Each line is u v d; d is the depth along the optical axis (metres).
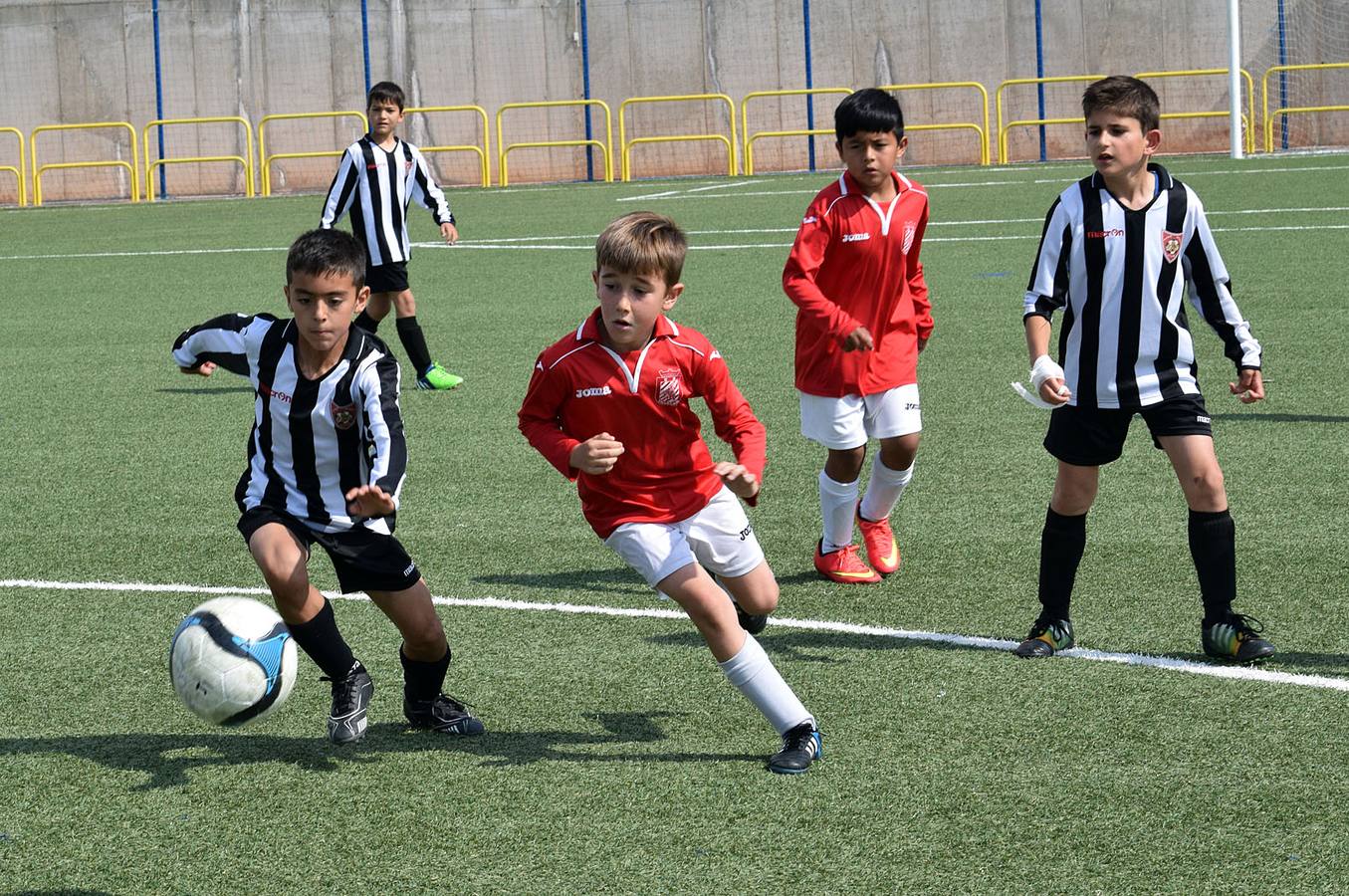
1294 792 4.73
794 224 24.33
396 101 12.62
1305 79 37.28
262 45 40.25
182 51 40.25
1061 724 5.36
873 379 7.10
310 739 5.44
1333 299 14.83
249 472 5.27
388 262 12.57
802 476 9.34
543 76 40.34
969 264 18.75
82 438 10.91
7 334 16.11
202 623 4.96
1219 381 11.61
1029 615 6.62
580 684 5.94
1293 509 8.06
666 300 4.95
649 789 4.91
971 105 39.09
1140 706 5.51
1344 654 5.97
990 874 4.27
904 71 39.34
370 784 5.01
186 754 5.31
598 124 40.44
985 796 4.77
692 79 40.09
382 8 40.12
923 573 7.31
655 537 5.02
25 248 25.44
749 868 4.34
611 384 4.98
